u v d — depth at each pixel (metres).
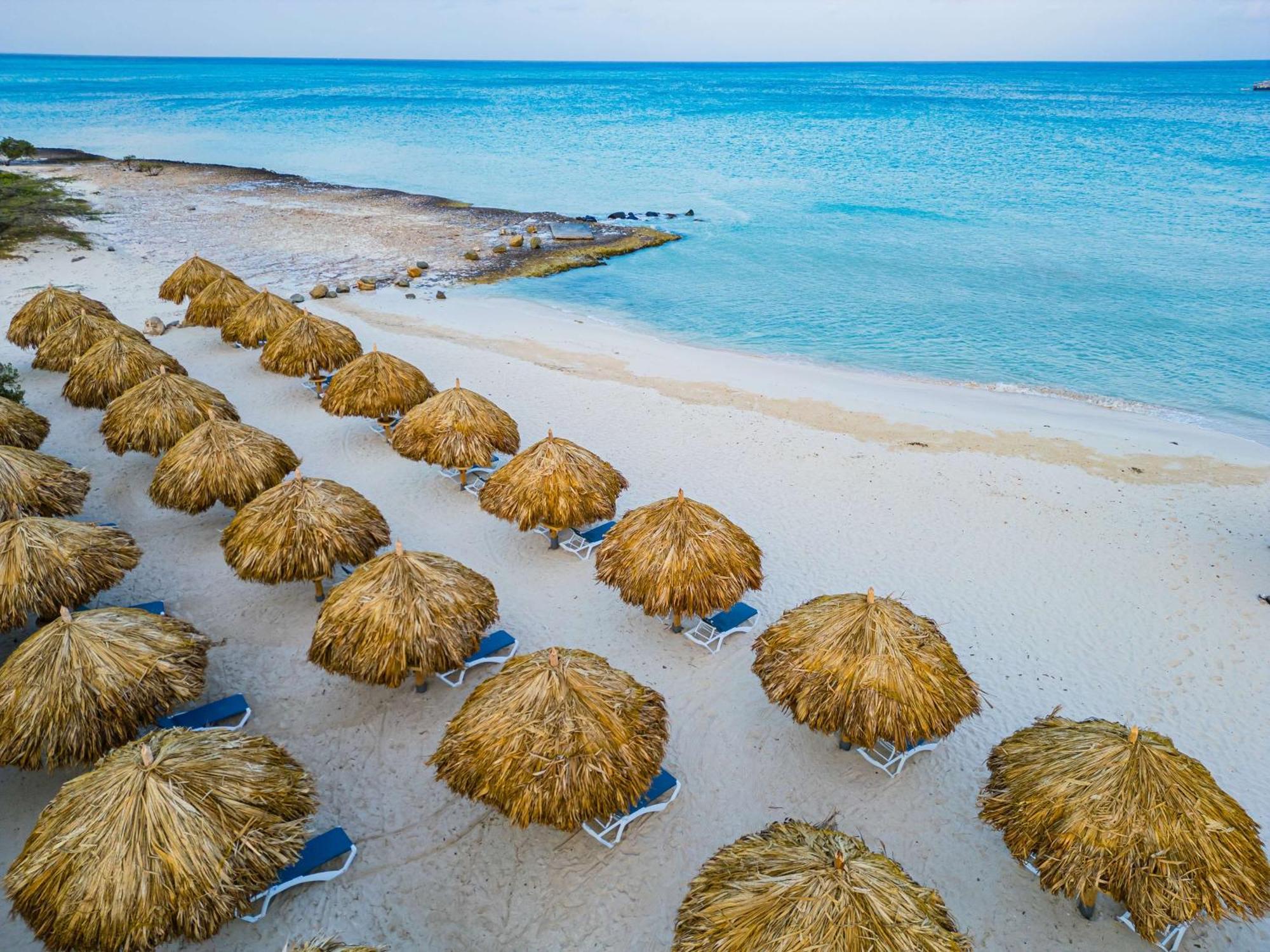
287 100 145.12
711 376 25.25
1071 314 32.84
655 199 56.22
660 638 13.20
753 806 10.32
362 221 46.31
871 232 46.88
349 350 21.47
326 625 10.85
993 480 18.80
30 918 7.47
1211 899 7.79
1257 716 12.05
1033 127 103.25
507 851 9.59
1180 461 20.14
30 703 9.18
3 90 168.62
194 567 14.55
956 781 10.79
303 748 10.85
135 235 40.53
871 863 7.64
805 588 14.65
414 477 17.95
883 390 25.19
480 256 39.81
